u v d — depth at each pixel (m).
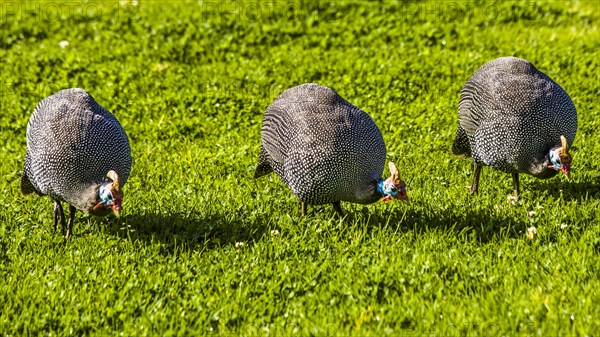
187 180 12.48
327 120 10.20
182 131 14.60
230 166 12.88
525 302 8.41
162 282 9.23
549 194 11.46
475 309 8.37
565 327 7.96
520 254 9.55
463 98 11.60
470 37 18.41
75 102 10.47
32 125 10.52
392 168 9.68
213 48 18.52
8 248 10.27
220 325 8.41
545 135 10.66
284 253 9.93
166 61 18.00
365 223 10.71
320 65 16.98
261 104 15.48
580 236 10.01
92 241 10.38
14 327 8.38
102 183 9.77
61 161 9.87
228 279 9.26
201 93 16.06
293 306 8.71
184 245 10.32
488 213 10.77
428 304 8.54
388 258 9.61
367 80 16.08
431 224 10.64
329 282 9.18
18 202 11.65
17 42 19.31
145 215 11.12
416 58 17.20
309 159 10.08
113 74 17.06
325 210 11.21
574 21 19.66
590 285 8.65
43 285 9.17
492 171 12.33
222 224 10.80
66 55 18.12
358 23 19.20
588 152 12.65
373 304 8.66
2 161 13.34
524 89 10.80
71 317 8.54
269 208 11.22
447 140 13.64
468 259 9.48
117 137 10.31
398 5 20.05
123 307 8.78
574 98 14.83
